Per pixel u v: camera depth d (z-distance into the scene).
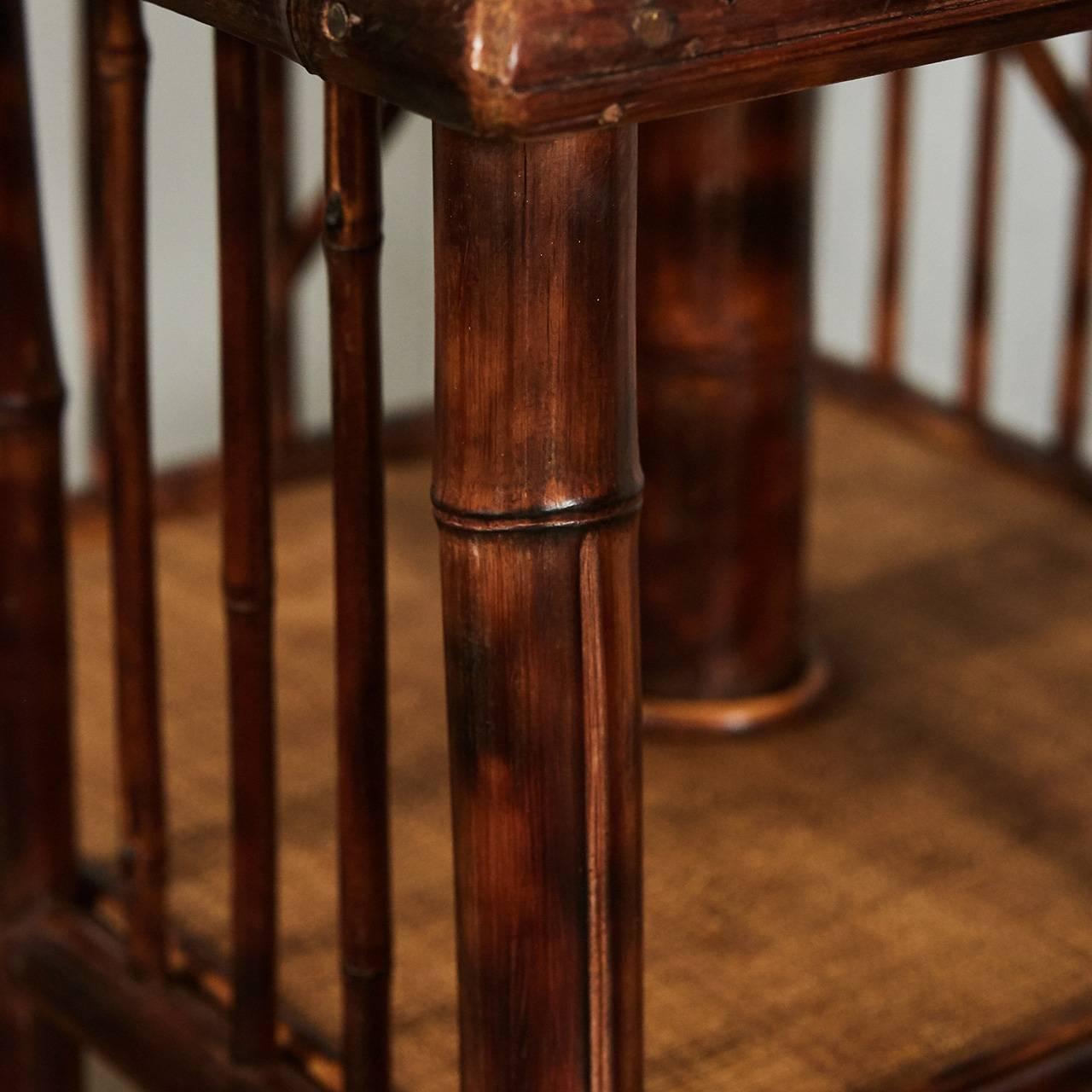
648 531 1.37
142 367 1.03
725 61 0.64
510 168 0.68
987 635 1.54
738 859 1.26
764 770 1.36
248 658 0.99
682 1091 1.06
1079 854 1.27
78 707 1.44
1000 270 2.06
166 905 1.18
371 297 0.83
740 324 1.31
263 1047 1.08
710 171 1.27
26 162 1.13
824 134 2.13
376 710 0.90
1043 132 1.99
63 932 1.25
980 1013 1.12
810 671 1.45
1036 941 1.19
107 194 1.00
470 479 0.72
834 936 1.19
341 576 0.88
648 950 1.18
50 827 1.25
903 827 1.30
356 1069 0.97
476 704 0.75
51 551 1.20
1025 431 2.06
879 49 0.67
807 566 1.51
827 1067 1.07
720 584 1.37
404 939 1.18
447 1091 1.05
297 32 0.66
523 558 0.73
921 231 2.10
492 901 0.78
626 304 0.72
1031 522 1.73
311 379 2.04
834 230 2.15
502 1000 0.79
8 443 1.17
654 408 1.33
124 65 0.98
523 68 0.60
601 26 0.61
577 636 0.74
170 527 1.69
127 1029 1.17
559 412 0.71
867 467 1.83
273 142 1.69
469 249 0.70
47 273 1.16
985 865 1.26
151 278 1.92
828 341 2.19
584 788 0.76
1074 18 0.73
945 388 2.12
